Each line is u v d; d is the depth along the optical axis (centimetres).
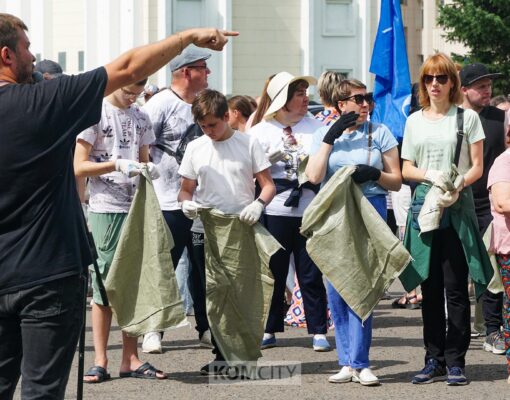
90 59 3356
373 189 820
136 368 837
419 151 815
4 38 543
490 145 977
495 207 791
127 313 791
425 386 803
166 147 920
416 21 4506
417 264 797
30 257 537
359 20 3459
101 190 820
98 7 3344
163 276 781
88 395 779
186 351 942
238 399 766
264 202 827
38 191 537
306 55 3409
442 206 780
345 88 818
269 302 826
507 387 801
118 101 829
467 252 791
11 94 533
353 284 797
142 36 3266
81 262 552
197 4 3297
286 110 951
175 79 938
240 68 3384
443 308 816
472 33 3016
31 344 543
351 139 822
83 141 817
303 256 934
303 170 845
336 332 821
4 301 543
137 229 789
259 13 3384
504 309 810
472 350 950
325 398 767
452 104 820
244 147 838
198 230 895
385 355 920
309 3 3394
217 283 823
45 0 3531
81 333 580
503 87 3028
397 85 1128
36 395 542
